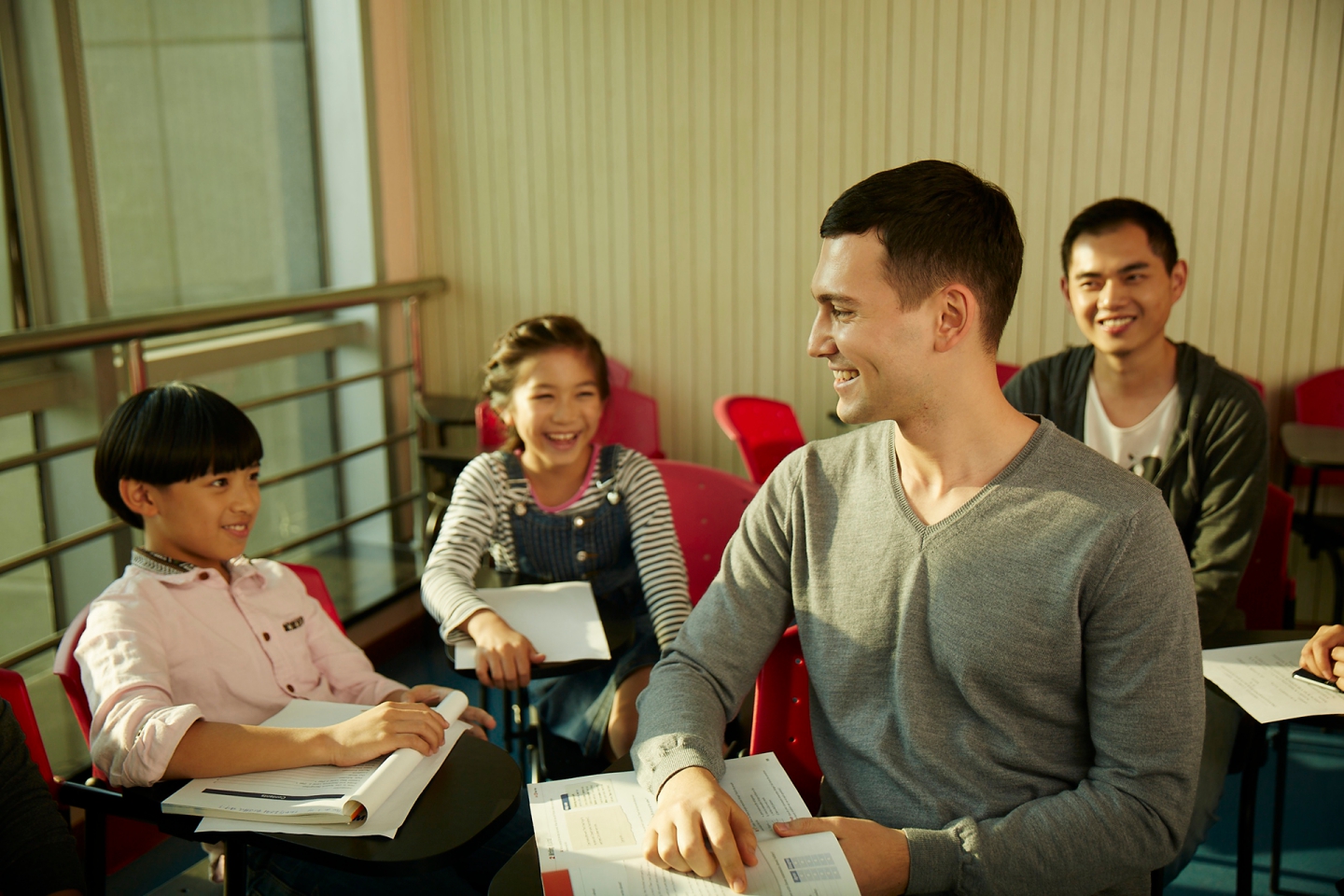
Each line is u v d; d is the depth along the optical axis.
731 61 3.36
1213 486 1.88
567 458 1.92
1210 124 3.00
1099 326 1.94
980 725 1.06
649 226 3.55
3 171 2.54
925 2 3.15
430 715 1.22
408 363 3.55
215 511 1.44
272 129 3.38
